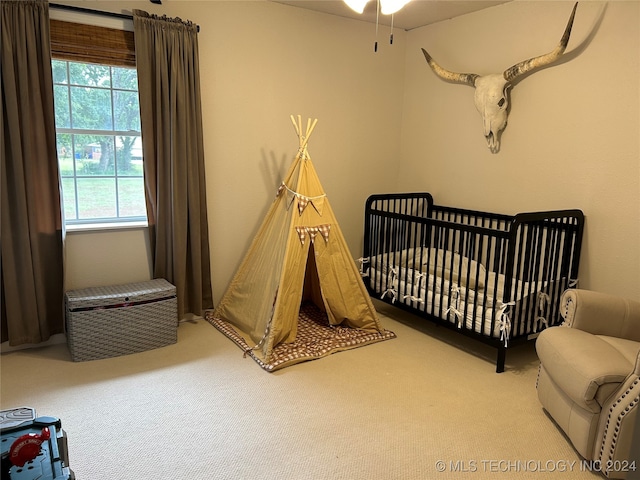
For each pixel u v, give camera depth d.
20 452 1.44
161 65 3.09
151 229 3.29
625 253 2.87
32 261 2.90
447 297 3.19
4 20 2.62
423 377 2.79
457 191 3.90
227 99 3.46
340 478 1.92
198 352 3.07
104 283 3.24
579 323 2.35
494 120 3.43
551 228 3.11
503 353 2.83
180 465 1.98
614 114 2.84
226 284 3.73
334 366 2.91
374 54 4.09
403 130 4.37
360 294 3.38
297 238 3.10
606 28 2.83
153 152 3.19
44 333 3.02
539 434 2.26
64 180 3.14
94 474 1.91
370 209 3.73
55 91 3.01
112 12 2.99
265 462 2.01
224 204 3.60
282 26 3.59
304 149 3.29
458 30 3.76
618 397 1.90
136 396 2.52
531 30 3.24
